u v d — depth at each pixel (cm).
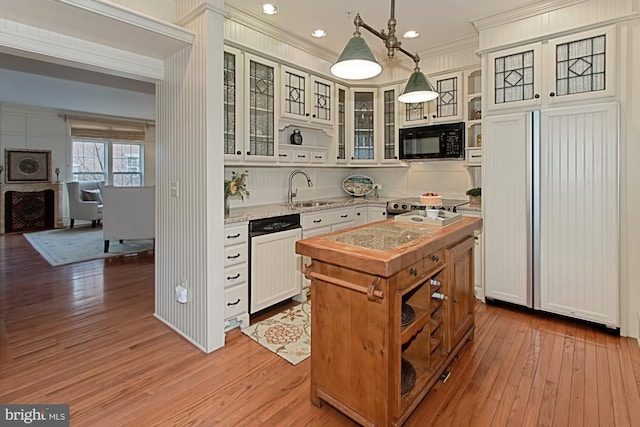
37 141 753
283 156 362
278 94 345
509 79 309
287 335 279
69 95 623
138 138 889
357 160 443
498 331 279
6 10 197
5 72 480
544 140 291
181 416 185
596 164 270
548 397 198
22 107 728
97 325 296
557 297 294
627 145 263
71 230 741
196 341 262
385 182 477
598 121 267
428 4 289
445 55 382
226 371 228
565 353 245
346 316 175
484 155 324
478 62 361
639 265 263
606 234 269
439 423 180
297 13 302
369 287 160
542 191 295
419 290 206
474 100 379
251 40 316
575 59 277
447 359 218
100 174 849
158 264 305
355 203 414
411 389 188
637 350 247
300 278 345
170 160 281
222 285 260
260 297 303
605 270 271
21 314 317
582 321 288
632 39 257
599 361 234
